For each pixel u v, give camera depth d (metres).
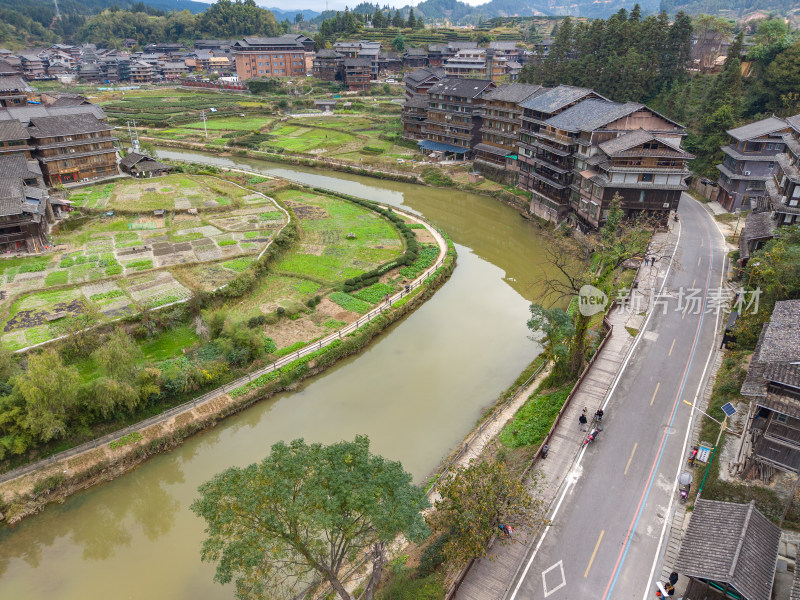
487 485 28.58
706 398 41.94
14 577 31.31
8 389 39.31
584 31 138.25
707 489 32.94
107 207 84.69
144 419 41.44
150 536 34.03
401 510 23.62
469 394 46.34
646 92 109.56
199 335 51.28
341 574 29.98
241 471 25.05
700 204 83.81
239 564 22.56
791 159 59.25
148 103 172.00
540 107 91.69
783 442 30.81
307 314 57.16
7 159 76.88
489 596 27.77
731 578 23.50
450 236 83.88
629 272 61.94
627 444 37.78
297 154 128.75
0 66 142.50
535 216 89.31
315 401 45.59
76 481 36.84
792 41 97.00
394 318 57.62
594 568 29.09
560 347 42.81
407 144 134.75
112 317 52.44
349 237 77.69
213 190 95.62
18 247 67.50
